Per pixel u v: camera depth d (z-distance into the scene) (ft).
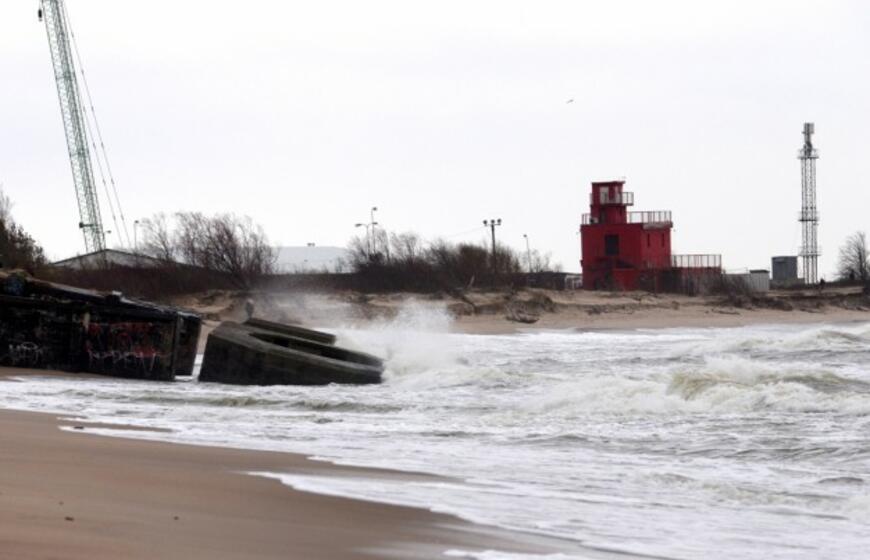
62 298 355.97
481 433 209.05
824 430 209.36
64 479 137.39
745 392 244.42
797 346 453.58
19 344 354.54
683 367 372.17
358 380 324.39
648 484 156.56
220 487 139.13
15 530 101.71
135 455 165.17
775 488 154.40
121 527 108.37
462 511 131.34
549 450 189.47
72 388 302.25
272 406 259.19
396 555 106.32
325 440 197.98
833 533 128.26
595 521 130.21
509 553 110.22
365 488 144.66
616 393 249.75
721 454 185.37
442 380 308.60
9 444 171.32
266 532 112.88
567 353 468.75
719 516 136.26
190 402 267.39
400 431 212.23
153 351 348.79
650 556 114.01
